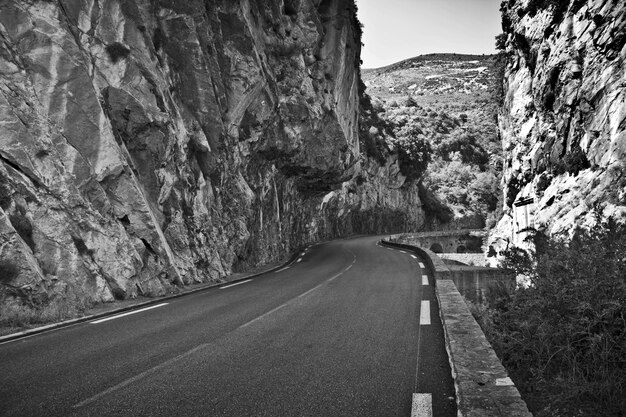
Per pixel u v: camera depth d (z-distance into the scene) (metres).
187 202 16.45
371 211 73.62
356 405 4.16
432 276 15.67
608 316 5.16
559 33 24.31
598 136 18.44
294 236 41.03
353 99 39.59
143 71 14.63
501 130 43.38
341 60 32.84
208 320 8.71
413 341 6.53
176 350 6.39
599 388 4.62
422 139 91.69
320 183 39.00
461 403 3.59
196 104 17.91
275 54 26.08
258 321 8.42
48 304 9.45
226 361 5.73
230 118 20.69
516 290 7.54
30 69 11.15
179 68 17.42
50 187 10.63
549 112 25.78
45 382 5.04
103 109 13.09
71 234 10.79
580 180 19.34
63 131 11.53
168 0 16.62
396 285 13.36
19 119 10.43
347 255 29.94
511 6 35.81
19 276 9.11
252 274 19.61
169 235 15.03
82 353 6.35
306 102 27.81
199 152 18.03
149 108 14.38
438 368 5.23
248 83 21.09
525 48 31.06
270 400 4.33
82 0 12.98
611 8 18.97
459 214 101.88
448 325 6.52
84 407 4.25
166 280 13.43
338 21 32.53
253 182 25.30
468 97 195.75
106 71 13.47
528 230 26.88
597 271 5.73
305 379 4.93
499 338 6.28
